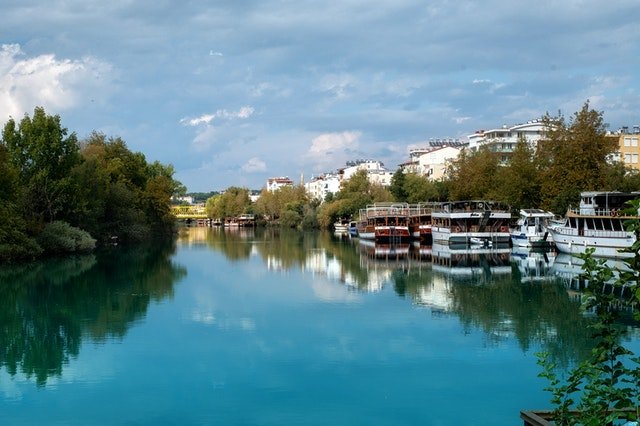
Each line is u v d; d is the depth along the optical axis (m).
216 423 22.97
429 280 58.62
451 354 31.17
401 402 24.77
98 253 89.75
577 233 73.88
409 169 194.75
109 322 39.62
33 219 80.38
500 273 63.44
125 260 79.69
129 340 34.81
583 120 86.94
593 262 12.80
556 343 33.06
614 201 70.56
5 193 73.25
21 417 23.64
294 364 29.86
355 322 38.88
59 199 85.56
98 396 25.80
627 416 12.03
